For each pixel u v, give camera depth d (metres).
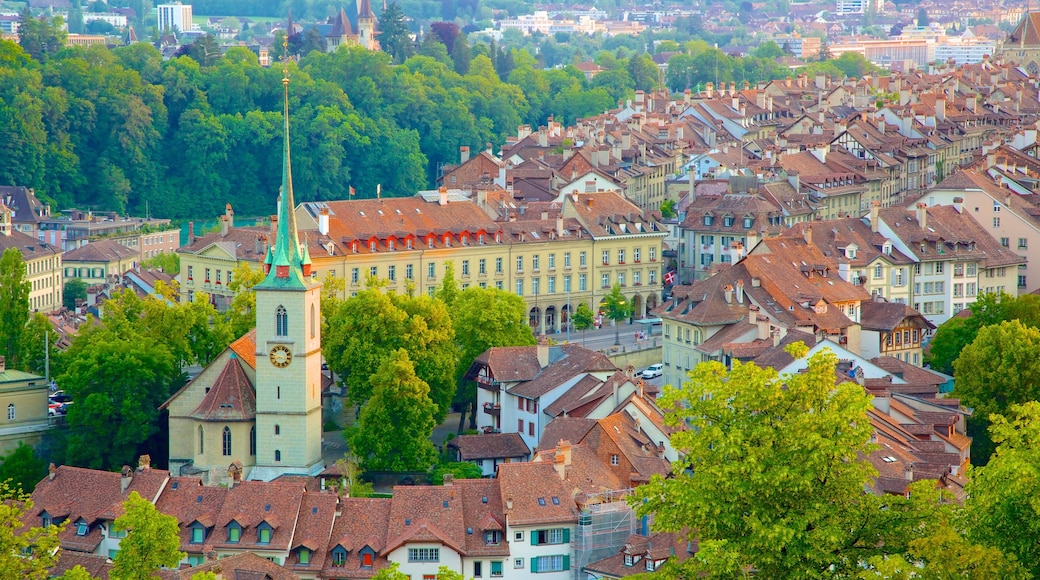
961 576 191.88
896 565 189.38
